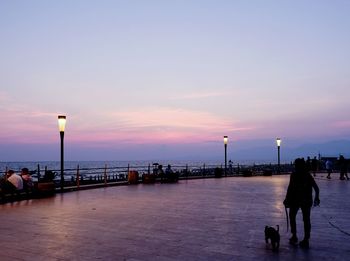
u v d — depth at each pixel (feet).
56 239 31.19
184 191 75.61
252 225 37.65
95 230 34.99
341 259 25.30
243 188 82.94
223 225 37.58
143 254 26.58
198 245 29.25
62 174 72.79
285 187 85.56
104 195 67.41
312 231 34.88
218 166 151.64
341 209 49.06
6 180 57.82
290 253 26.89
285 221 39.96
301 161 29.78
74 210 47.98
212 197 63.82
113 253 26.84
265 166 169.07
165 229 35.53
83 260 25.07
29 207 50.85
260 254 26.63
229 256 26.09
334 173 151.84
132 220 40.45
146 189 80.74
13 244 29.43
